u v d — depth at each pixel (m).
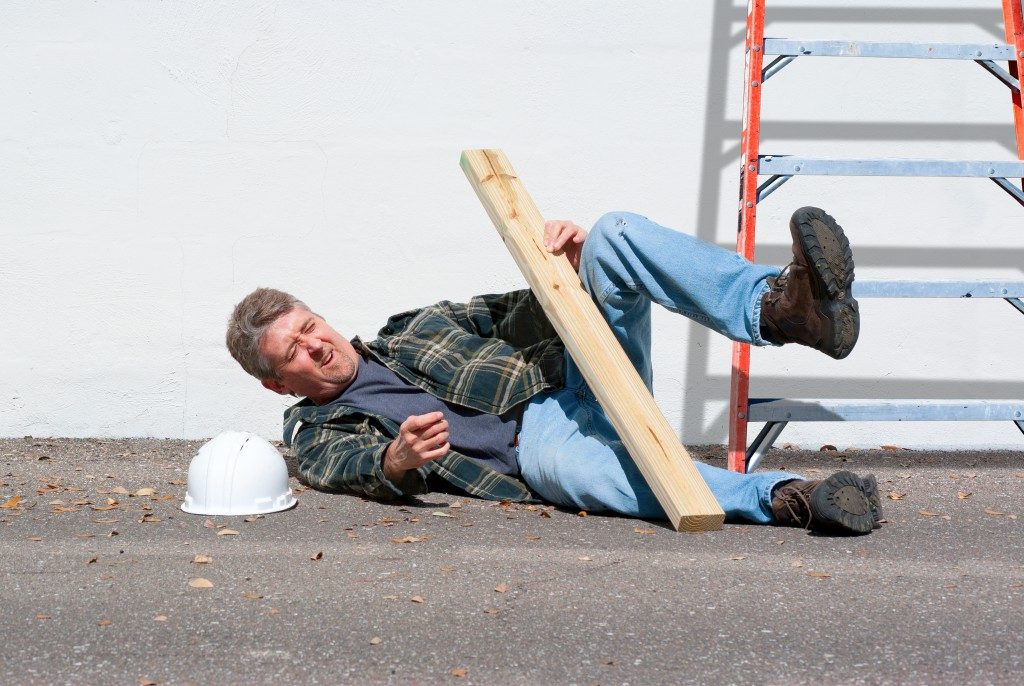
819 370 9.17
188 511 6.39
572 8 9.02
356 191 9.13
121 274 9.15
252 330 7.09
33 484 7.29
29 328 9.17
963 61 8.98
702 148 9.09
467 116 9.10
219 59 9.03
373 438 7.03
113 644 4.04
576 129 9.09
